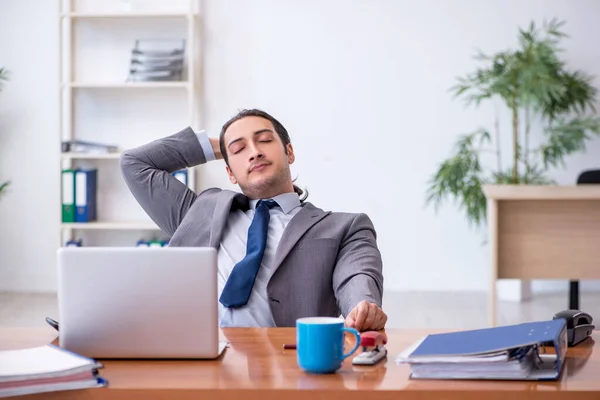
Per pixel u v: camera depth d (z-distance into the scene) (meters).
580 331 1.70
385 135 5.75
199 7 5.72
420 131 5.73
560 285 5.83
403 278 5.82
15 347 1.64
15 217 5.81
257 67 5.75
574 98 5.34
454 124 5.72
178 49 5.54
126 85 5.43
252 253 2.18
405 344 1.66
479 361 1.38
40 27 5.72
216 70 5.76
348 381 1.38
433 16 5.68
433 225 5.80
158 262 1.54
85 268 1.54
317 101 5.75
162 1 5.69
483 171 5.73
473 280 5.81
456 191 5.35
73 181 5.49
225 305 2.12
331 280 2.16
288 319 2.11
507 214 4.15
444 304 5.31
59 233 5.75
